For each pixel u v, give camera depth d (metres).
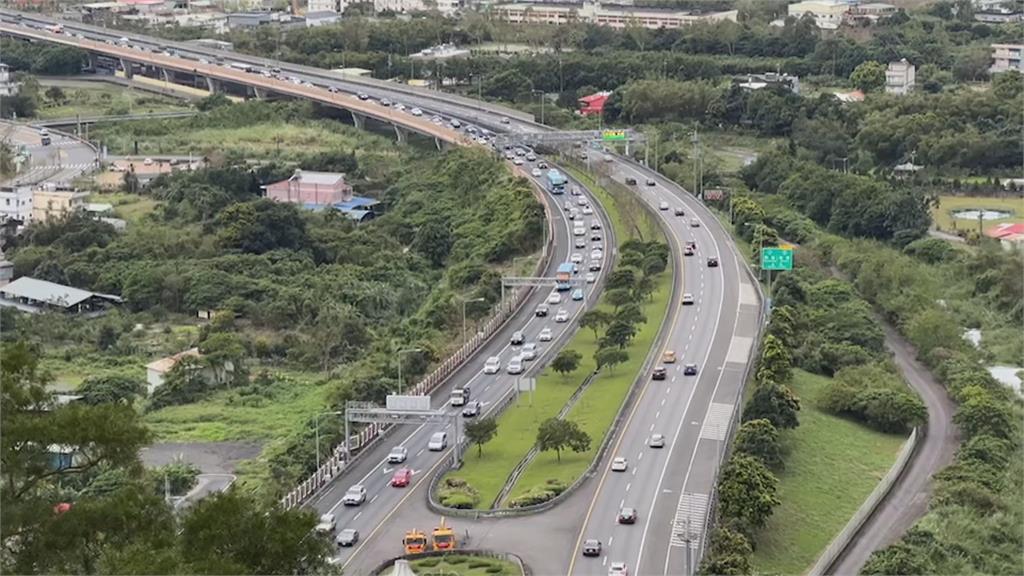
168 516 159.75
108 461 159.00
